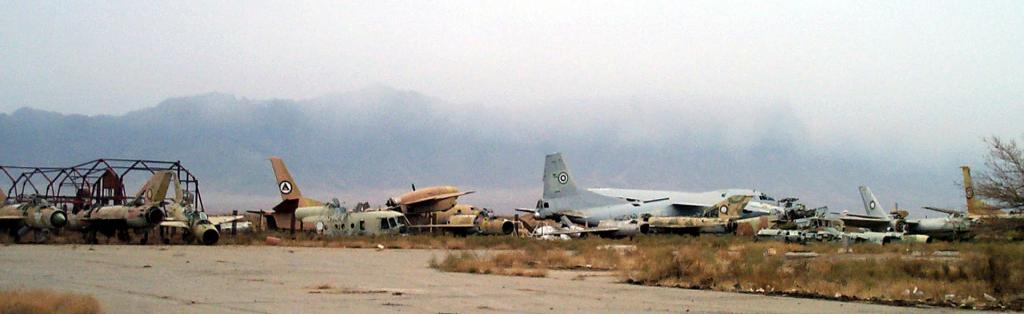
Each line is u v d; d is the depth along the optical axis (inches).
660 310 722.2
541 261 1471.5
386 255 1728.6
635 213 3412.9
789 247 2139.5
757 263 1128.8
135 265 1238.3
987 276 987.9
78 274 1034.1
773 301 829.2
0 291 713.6
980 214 1270.9
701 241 2471.7
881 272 1111.6
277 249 2001.7
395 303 735.7
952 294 900.6
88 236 2429.9
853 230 2854.3
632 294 877.2
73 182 2878.9
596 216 3494.1
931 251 1961.1
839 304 812.0
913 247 2144.4
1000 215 1234.0
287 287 880.9
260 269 1200.8
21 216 2298.2
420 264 1393.9
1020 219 1201.4
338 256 1660.9
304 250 1963.6
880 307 791.1
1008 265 965.2
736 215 2999.5
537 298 810.2
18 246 1975.9
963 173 2263.8
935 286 952.3
